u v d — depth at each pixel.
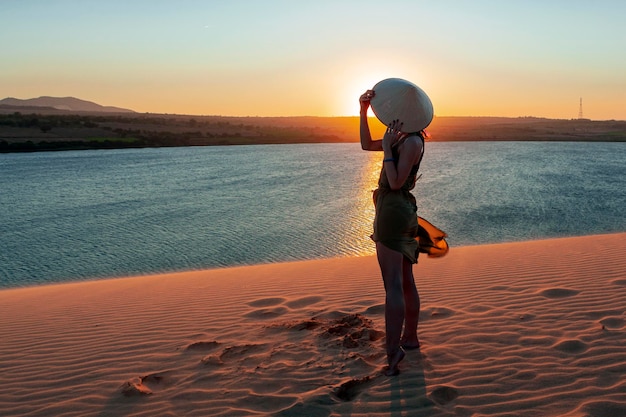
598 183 34.88
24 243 17.41
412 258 4.32
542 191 30.08
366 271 8.86
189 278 9.51
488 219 20.28
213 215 22.83
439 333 5.12
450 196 27.80
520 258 9.38
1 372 4.77
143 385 4.29
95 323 6.29
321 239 16.98
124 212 24.45
